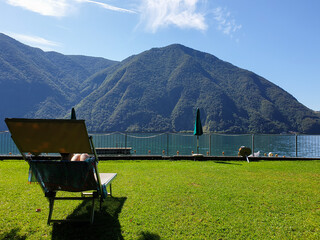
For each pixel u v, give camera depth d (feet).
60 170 10.03
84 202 13.47
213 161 33.24
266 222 11.03
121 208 12.50
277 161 33.58
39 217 11.33
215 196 14.66
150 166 26.73
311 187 17.13
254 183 18.19
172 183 17.90
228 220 11.18
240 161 33.50
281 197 14.60
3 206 12.59
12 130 9.60
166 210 12.27
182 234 9.84
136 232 9.96
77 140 9.96
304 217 11.67
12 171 22.79
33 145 10.06
